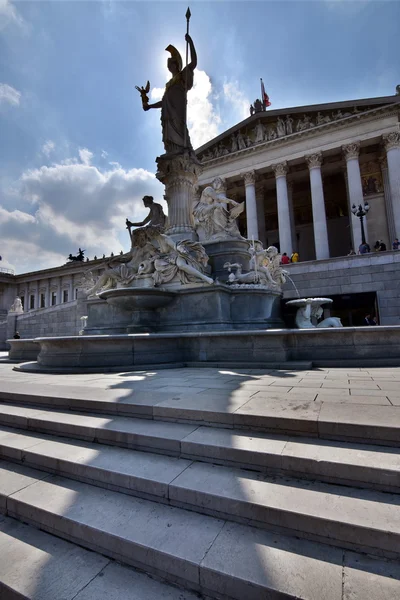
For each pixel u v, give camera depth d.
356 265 23.19
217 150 43.00
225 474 2.82
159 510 2.61
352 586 1.83
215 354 8.34
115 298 10.70
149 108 14.40
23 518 2.77
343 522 2.14
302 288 24.36
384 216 38.94
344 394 4.29
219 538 2.26
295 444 3.01
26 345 11.98
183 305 10.73
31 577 2.16
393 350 7.56
